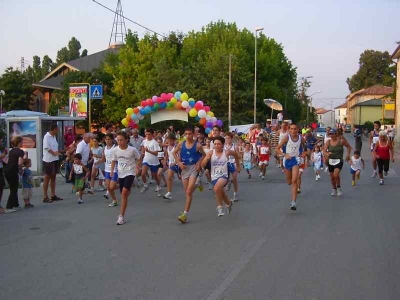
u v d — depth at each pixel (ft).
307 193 42.65
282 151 34.14
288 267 19.90
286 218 30.76
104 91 148.05
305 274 18.94
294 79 179.93
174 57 145.48
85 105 66.08
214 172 30.99
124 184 29.60
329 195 41.32
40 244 24.45
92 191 43.04
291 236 25.59
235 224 28.91
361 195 41.09
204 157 30.60
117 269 19.84
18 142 35.32
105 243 24.44
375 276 18.66
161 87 128.57
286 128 46.11
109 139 38.22
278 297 16.42
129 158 29.71
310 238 25.12
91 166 44.55
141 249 23.11
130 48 144.87
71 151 48.91
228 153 30.86
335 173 40.19
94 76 145.59
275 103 119.85
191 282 18.06
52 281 18.44
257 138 64.75
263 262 20.67
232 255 21.85
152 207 35.78
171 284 17.85
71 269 19.97
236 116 132.98
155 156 42.14
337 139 40.42
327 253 22.12
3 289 17.61
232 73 132.87
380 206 35.35
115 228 28.19
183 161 30.42
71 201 39.27
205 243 24.17
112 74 145.48
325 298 16.31
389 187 46.29
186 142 30.48
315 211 33.30
